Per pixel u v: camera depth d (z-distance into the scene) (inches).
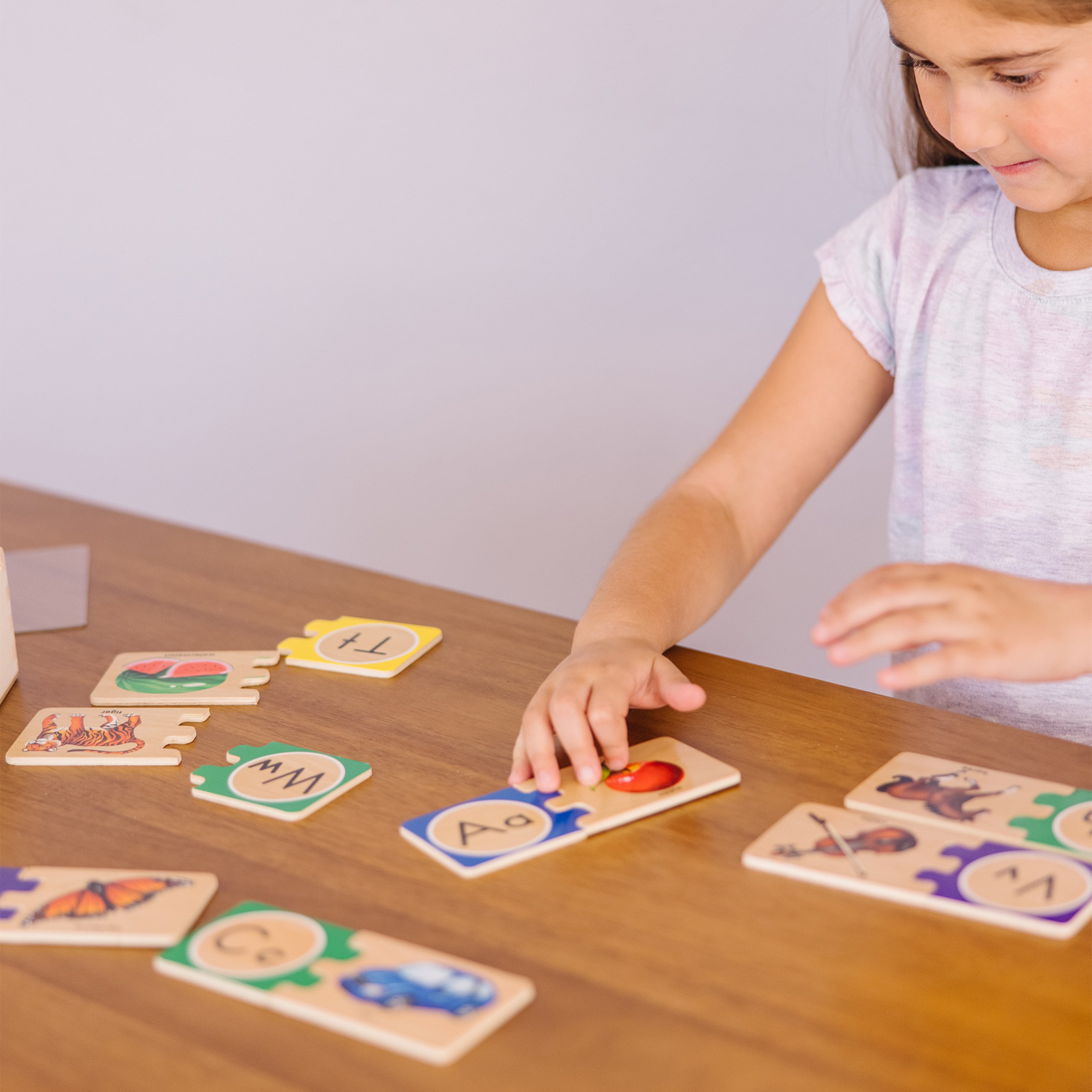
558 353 82.4
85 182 94.5
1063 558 39.7
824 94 69.4
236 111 87.3
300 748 29.5
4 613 32.7
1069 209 37.4
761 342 76.0
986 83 29.3
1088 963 20.9
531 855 24.6
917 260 41.6
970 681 40.1
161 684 33.0
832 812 25.8
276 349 91.7
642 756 28.5
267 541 96.6
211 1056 19.2
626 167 76.5
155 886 23.6
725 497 40.3
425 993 20.2
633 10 73.1
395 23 80.0
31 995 20.7
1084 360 38.4
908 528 43.9
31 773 28.7
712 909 22.8
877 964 21.1
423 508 90.0
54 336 100.3
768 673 33.4
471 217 82.1
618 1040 19.4
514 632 36.6
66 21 90.6
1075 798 25.7
